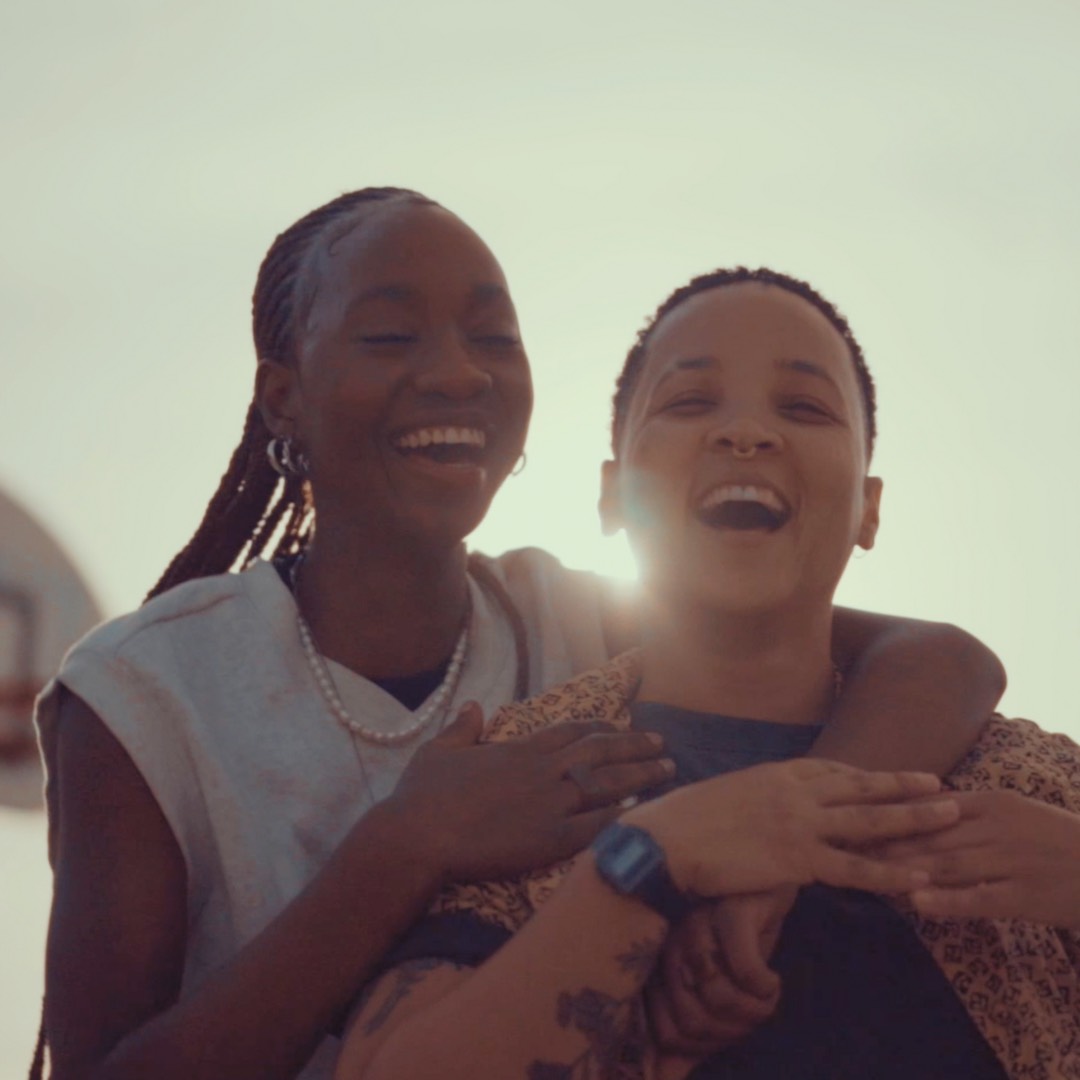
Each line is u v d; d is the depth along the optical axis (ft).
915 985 9.82
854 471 10.78
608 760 10.43
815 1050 9.67
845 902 10.00
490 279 12.16
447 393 11.84
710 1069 9.66
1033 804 9.94
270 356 12.64
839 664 11.62
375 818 10.39
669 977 9.62
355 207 12.46
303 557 12.86
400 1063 9.15
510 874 10.16
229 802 11.74
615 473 11.64
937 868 9.73
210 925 11.78
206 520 13.55
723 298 11.03
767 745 10.63
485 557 13.12
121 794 11.57
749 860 9.45
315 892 10.39
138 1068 10.32
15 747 16.83
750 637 10.68
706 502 10.55
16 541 17.53
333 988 10.19
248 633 12.19
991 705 10.95
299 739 11.98
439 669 12.51
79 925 11.31
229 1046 10.23
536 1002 9.23
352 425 11.92
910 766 10.40
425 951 9.91
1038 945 9.96
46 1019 11.42
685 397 10.77
